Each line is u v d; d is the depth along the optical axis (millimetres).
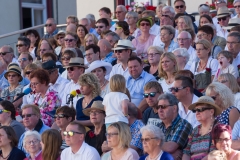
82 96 35312
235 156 25562
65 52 42250
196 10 64625
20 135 34406
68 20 56281
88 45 42969
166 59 35719
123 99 31219
